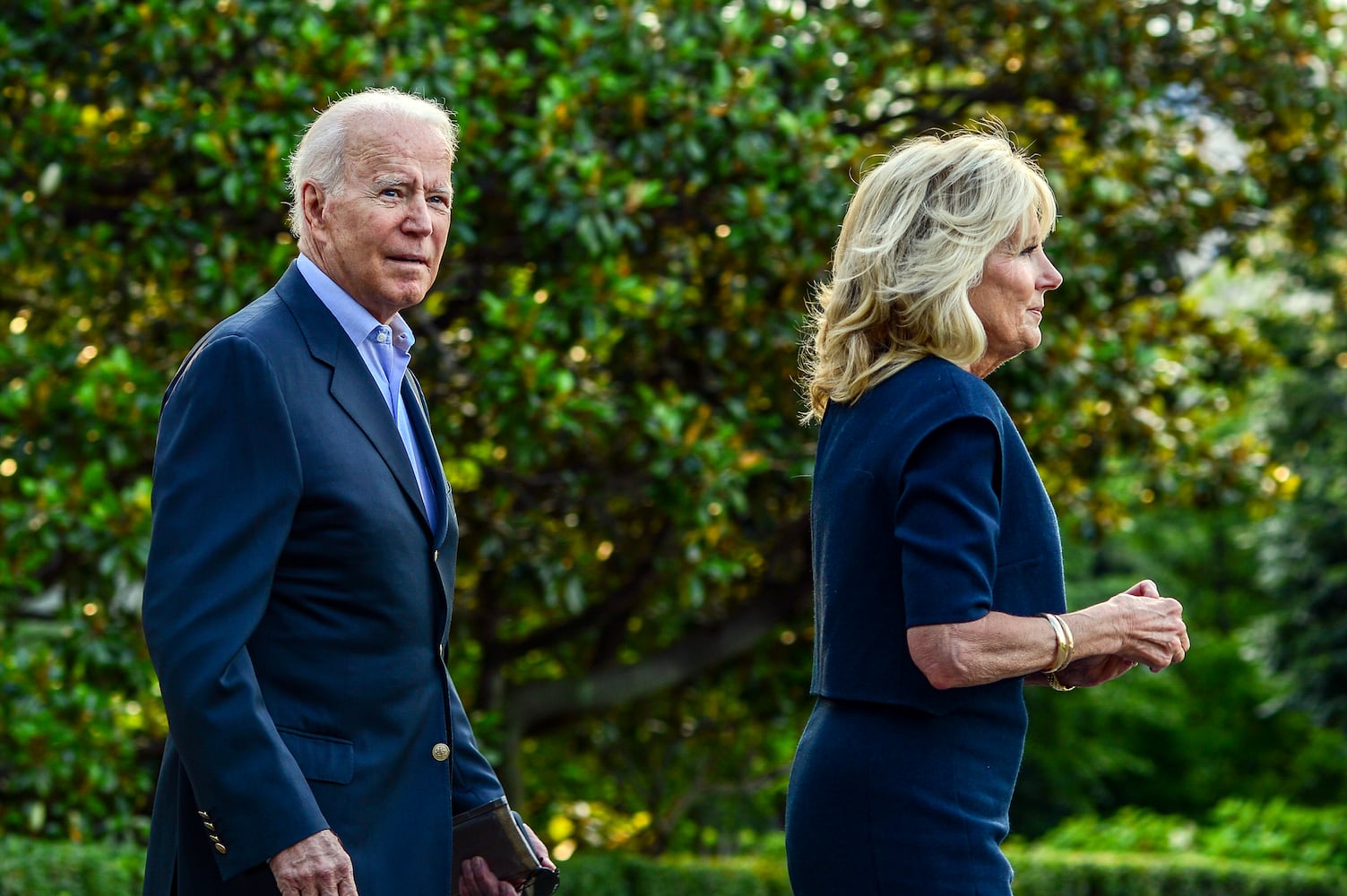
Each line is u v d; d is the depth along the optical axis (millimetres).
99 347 13719
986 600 4402
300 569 4855
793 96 14648
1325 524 29094
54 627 14242
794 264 13844
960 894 4484
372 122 5227
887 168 4988
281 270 12688
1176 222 16297
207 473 4676
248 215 12992
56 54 13102
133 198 13844
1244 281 35562
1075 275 14789
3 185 13055
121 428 12523
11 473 12781
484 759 5910
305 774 4727
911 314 4773
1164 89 16172
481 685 15766
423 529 5145
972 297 4863
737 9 14516
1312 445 29719
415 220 5203
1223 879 20984
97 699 12102
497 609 15680
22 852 11047
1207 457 16547
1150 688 41750
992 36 15922
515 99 13797
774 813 21672
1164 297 17031
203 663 4477
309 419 4875
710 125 13492
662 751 18250
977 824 4551
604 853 16594
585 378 13609
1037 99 16500
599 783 19344
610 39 13672
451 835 5141
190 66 13117
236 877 4723
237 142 12336
